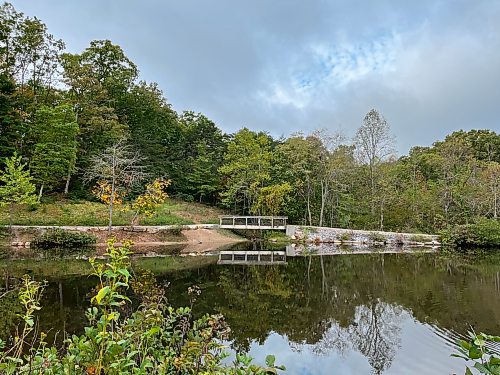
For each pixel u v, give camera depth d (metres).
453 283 11.59
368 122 26.59
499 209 25.52
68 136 21.64
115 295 2.06
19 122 21.25
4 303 7.91
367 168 26.86
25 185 16.89
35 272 11.59
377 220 26.27
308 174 26.66
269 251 19.83
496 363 1.62
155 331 2.37
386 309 8.77
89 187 25.17
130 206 22.09
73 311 7.38
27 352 5.02
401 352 6.25
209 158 30.92
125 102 29.27
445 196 25.61
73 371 2.18
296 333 7.09
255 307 8.76
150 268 13.29
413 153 41.16
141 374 2.09
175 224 23.17
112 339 2.28
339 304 9.17
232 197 28.05
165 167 29.56
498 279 12.14
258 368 2.30
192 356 2.65
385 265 15.37
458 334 7.08
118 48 29.27
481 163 30.61
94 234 18.84
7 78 21.81
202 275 12.41
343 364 5.75
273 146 33.19
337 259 17.20
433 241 23.17
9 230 17.08
